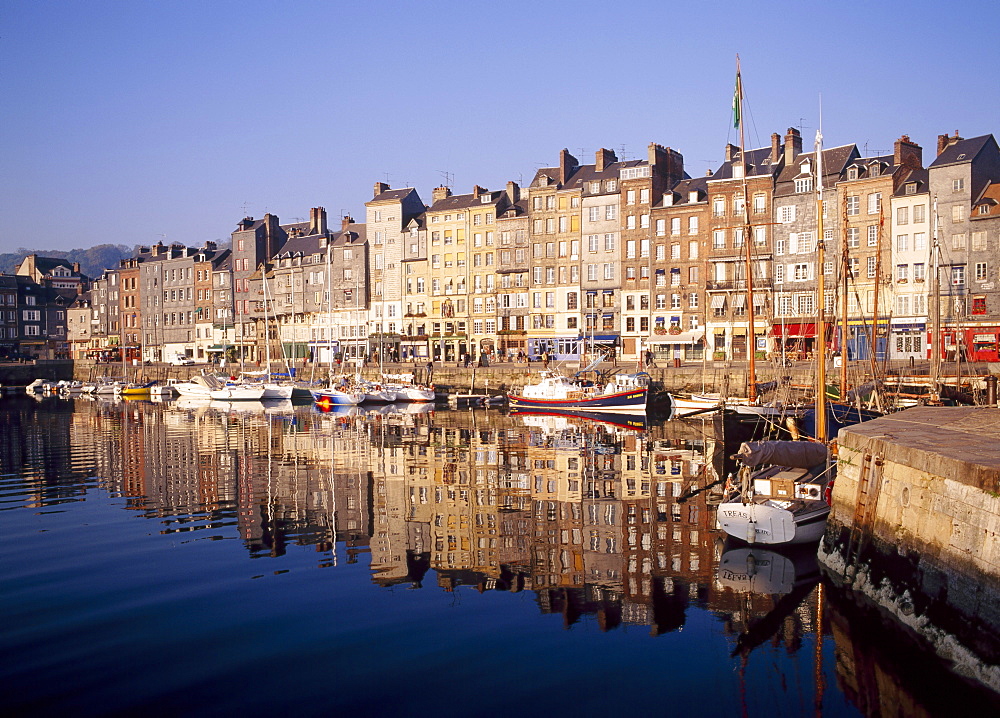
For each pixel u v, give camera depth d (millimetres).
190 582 18281
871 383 43156
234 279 118062
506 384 78062
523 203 96000
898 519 15742
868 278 68500
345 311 105562
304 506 26688
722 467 34250
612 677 13430
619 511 25688
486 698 12641
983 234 62344
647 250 83500
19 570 19266
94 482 31625
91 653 14195
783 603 17000
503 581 18484
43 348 141625
